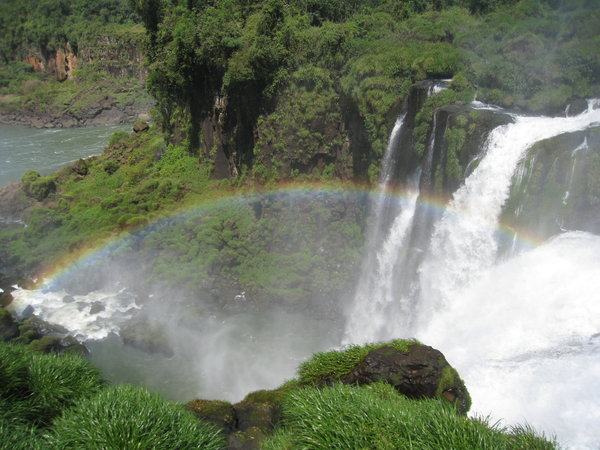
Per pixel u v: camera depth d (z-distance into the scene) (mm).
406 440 11750
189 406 15789
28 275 38500
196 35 40906
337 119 35781
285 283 34156
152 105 101625
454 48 33469
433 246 27000
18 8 132875
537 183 22234
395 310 29422
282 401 16281
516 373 17094
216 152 44031
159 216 40219
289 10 40312
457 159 25562
